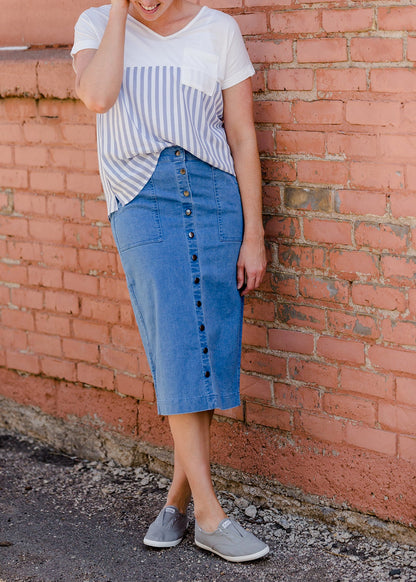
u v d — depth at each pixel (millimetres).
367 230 2705
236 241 2703
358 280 2762
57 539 2969
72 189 3482
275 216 2920
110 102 2521
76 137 3418
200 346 2635
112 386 3525
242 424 3158
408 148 2564
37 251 3676
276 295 2975
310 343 2922
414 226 2602
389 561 2740
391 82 2561
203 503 2764
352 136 2678
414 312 2654
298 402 2990
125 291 3393
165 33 2633
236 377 2764
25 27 3598
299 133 2797
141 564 2791
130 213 2627
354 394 2844
